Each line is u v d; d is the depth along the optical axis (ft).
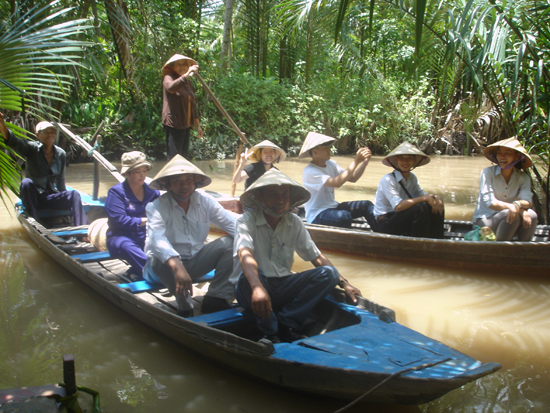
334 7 24.03
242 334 9.88
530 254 13.43
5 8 26.30
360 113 49.16
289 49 49.70
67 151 35.60
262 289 8.98
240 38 55.36
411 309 11.63
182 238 11.07
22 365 8.95
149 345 9.87
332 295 10.52
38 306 11.69
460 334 10.27
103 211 19.19
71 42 12.13
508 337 10.13
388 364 7.33
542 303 12.00
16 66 11.60
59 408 6.82
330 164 17.70
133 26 33.42
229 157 44.09
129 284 11.48
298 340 8.89
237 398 8.12
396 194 15.64
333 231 16.21
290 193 10.10
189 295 10.07
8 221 19.81
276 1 45.83
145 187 13.37
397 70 54.75
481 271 14.24
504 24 17.42
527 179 15.08
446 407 7.77
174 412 7.69
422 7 9.00
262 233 9.95
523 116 19.58
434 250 14.49
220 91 43.93
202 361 9.27
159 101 41.52
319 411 7.83
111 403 7.86
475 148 50.08
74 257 13.47
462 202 24.80
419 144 51.80
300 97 47.19
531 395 8.01
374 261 15.64
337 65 50.52
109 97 39.47
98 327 10.63
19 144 16.70
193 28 40.37
